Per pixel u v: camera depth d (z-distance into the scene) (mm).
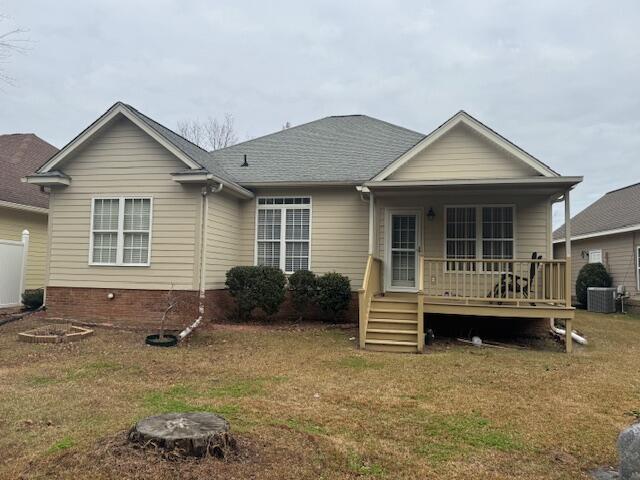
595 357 9156
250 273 12164
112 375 6953
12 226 15180
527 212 11984
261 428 4719
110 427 4613
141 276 11867
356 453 4281
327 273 12664
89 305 12062
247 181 13547
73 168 12414
